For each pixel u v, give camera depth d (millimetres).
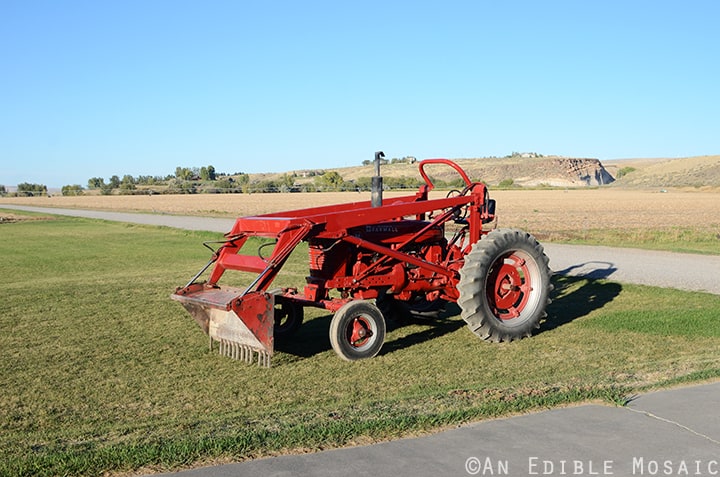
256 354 7801
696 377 6227
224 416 5543
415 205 8414
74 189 129500
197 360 7625
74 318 10164
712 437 4746
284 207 57312
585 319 9773
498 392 5789
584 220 36188
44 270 16562
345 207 9242
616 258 17656
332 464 4340
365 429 4898
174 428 5133
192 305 7754
